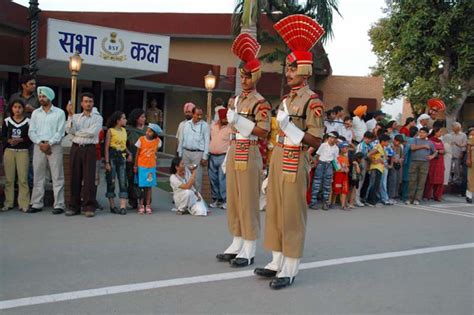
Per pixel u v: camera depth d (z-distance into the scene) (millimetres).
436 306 4625
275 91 18547
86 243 6328
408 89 19297
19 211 8062
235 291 4812
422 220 9312
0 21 15422
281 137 5086
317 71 19641
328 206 10172
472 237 7816
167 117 19266
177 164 8703
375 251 6633
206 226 7723
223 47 19734
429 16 16594
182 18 19266
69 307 4234
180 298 4555
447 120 17922
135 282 4930
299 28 4883
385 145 11086
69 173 8328
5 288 4621
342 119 11555
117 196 9719
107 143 8289
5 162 8031
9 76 15008
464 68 16844
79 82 17984
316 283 5172
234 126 5391
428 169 11711
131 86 18188
